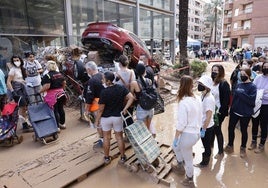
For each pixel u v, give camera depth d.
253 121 4.38
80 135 4.90
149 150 3.54
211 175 3.65
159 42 15.75
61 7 9.28
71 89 6.86
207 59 28.56
